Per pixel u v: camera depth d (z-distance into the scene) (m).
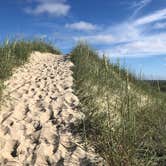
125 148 2.36
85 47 7.61
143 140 2.68
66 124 3.03
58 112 3.37
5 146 2.68
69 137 2.79
